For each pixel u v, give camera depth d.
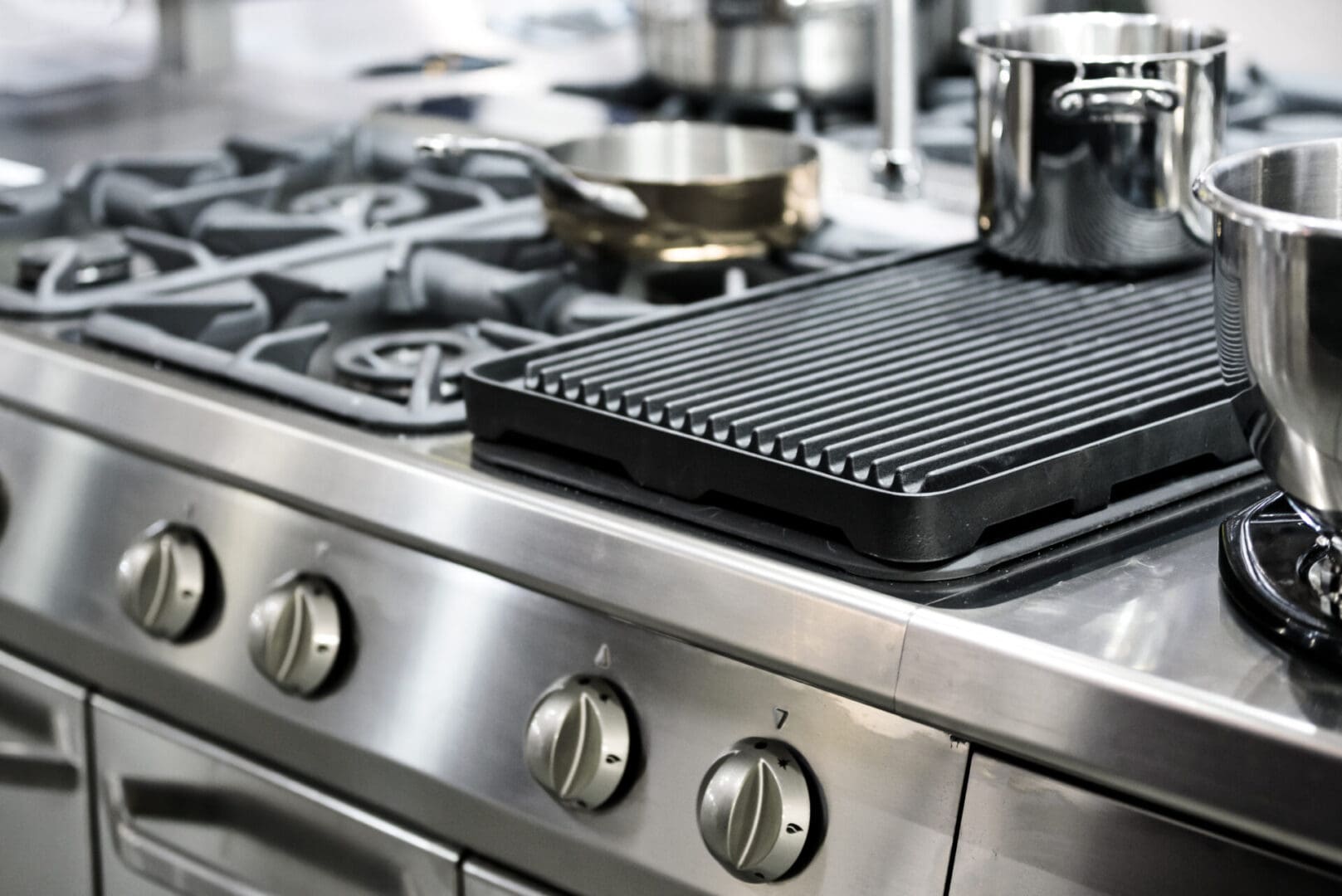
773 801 0.81
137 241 1.36
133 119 1.78
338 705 0.99
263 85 1.91
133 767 1.14
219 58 1.98
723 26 1.65
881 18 1.43
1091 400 0.90
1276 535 0.82
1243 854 0.70
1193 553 0.84
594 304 1.21
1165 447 0.89
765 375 0.96
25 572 1.16
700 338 1.03
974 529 0.81
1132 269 1.12
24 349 1.15
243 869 1.09
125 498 1.10
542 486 0.92
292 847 1.06
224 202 1.46
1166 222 1.10
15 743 1.22
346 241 1.35
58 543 1.13
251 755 1.08
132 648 1.09
